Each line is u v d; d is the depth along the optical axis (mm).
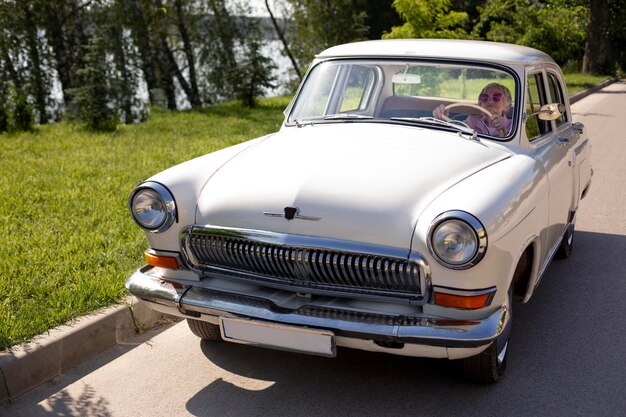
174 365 4113
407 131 4242
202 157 4234
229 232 3531
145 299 3781
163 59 26141
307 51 31188
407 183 3484
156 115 17594
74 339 4145
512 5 25328
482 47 4566
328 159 3783
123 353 4289
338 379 3896
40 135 13320
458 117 4336
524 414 3510
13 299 4672
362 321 3238
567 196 4891
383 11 39375
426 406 3600
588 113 17766
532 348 4266
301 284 3447
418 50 4633
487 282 3230
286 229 3414
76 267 5293
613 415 3496
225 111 19031
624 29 35062
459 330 3164
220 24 30703
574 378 3879
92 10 24859
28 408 3658
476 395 3701
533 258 4000
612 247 6297
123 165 9539
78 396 3775
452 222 3123
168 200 3711
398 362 4086
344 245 3291
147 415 3576
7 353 3867
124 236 6137
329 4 31188
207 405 3656
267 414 3551
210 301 3555
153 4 24344
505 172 3689
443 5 18297
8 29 24516
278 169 3754
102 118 14211
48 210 7000
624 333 4484
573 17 28609
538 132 4555
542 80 4758
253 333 3447
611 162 10453
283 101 22984
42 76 25469
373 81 4688
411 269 3221
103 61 15250
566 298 5090
